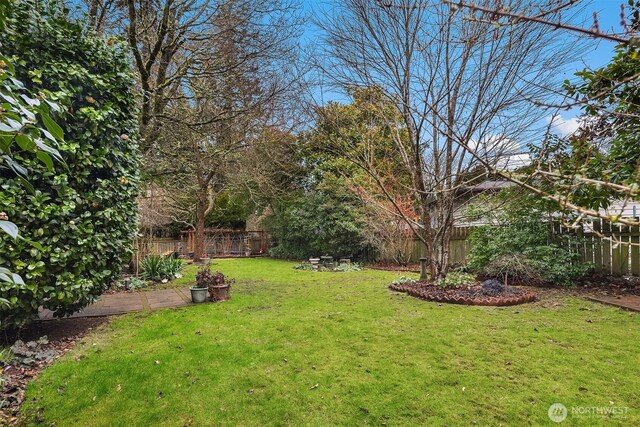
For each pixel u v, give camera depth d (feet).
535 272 20.27
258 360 10.26
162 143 25.00
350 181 34.63
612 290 18.35
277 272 30.99
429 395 8.13
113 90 13.56
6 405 8.11
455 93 17.83
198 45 22.04
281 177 49.42
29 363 10.16
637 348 10.37
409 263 35.65
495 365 9.55
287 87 22.22
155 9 19.60
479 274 23.25
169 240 53.16
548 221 21.03
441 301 17.26
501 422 7.05
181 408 7.93
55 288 11.47
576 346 10.66
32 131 4.66
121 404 8.13
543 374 8.93
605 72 10.30
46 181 11.17
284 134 38.86
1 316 10.62
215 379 9.15
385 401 7.95
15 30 10.67
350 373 9.33
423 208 20.80
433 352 10.59
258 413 7.69
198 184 41.91
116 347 11.49
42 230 10.89
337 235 39.34
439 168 19.40
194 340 11.98
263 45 21.40
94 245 12.50
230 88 23.04
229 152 29.60
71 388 8.80
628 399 7.65
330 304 17.30
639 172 4.01
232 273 30.30
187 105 26.86
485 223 23.95
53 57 11.72
